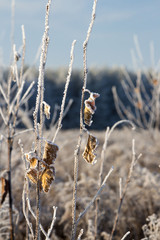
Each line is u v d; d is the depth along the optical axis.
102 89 33.31
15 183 3.60
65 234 3.07
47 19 0.99
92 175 4.62
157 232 2.46
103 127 32.66
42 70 1.02
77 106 32.19
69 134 8.98
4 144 3.59
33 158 1.01
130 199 3.50
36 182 1.03
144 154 5.95
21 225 2.74
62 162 5.23
